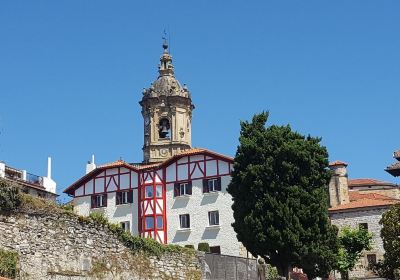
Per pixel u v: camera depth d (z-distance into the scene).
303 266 39.12
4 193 23.81
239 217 40.84
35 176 59.59
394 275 42.09
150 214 59.62
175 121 79.00
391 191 83.88
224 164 58.38
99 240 27.69
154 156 77.56
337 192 68.25
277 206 39.38
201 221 57.81
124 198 62.28
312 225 39.47
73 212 26.75
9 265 23.16
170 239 58.66
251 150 41.62
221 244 56.16
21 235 24.14
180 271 32.44
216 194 57.88
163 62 83.50
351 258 51.50
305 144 41.12
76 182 64.00
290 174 40.25
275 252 39.69
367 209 59.78
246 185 40.88
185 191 59.72
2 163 52.62
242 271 37.00
